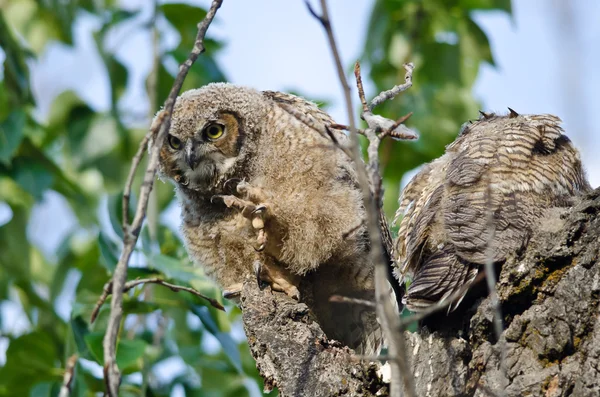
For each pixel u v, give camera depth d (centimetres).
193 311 1126
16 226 1468
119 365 1022
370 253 1052
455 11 1454
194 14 1428
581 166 931
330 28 600
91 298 1175
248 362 1301
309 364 852
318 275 1081
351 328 1098
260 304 905
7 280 1436
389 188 1373
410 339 832
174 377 1263
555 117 978
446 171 929
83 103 1483
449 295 804
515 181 863
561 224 814
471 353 797
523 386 752
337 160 1042
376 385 820
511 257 802
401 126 782
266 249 1052
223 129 1117
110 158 1422
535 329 771
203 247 1095
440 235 858
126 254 646
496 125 973
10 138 1323
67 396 983
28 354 1278
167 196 1352
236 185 1105
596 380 736
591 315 764
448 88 1378
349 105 594
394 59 1425
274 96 1152
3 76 1501
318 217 1030
